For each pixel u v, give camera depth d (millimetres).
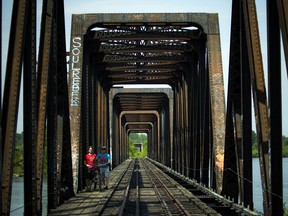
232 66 12953
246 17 10602
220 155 17953
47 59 11164
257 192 38750
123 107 65125
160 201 16969
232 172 14164
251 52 10281
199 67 23344
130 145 157375
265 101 9922
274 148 8703
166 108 51062
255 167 80688
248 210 11406
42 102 10914
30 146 9406
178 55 28641
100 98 32750
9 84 8070
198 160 22938
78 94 20719
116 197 17766
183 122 30656
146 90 47406
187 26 22469
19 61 8148
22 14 8312
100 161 19406
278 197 8742
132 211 14320
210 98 19641
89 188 18891
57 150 14219
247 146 11734
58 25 13750
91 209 13219
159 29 23219
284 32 7324
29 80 9438
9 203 7781
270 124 8656
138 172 39594
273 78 8633
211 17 21453
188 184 23922
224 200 14227
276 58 8617
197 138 23281
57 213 12414
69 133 15102
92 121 25266
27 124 9414
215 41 21203
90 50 25359
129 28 23172
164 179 29594
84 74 23344
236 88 13023
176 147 35906
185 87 30500
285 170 69000
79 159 19141
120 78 38562
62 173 15500
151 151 88125
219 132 18562
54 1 12430
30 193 9391
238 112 13016
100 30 23578
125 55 28156
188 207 14867
